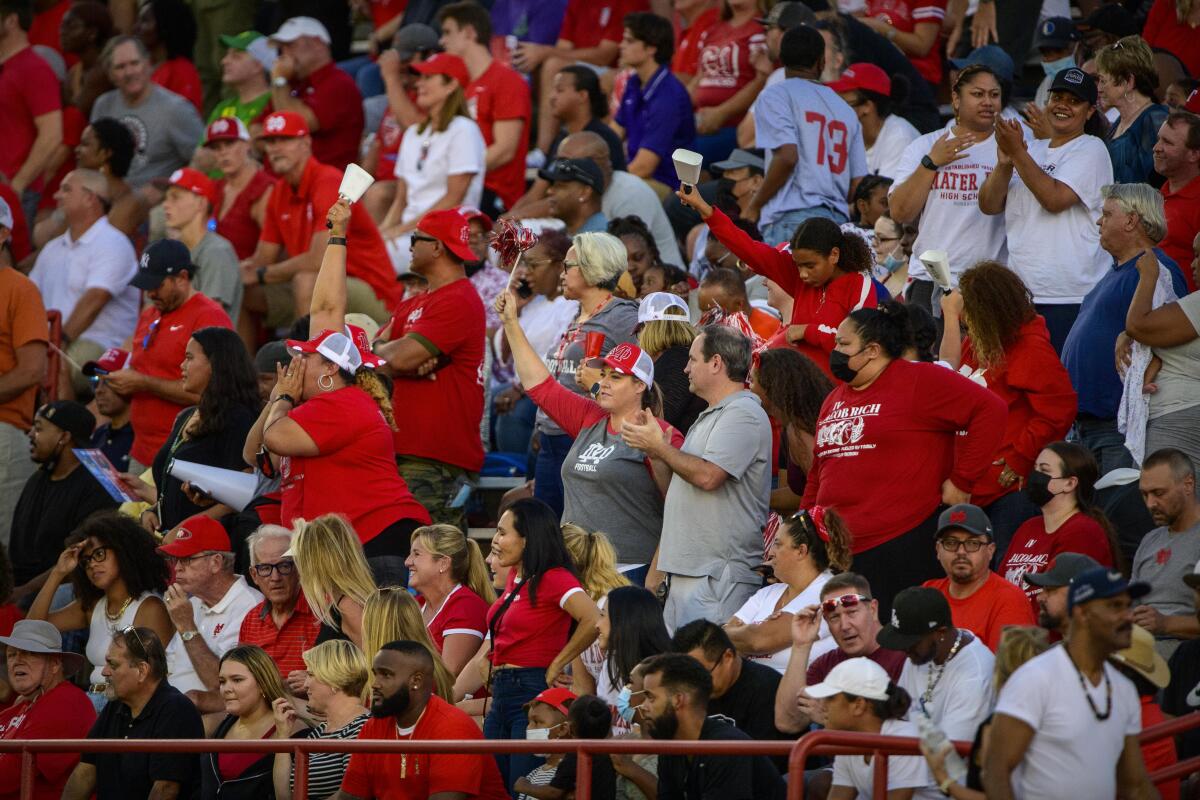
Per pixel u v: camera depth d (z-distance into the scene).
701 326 33.41
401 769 25.03
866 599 23.78
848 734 19.98
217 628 31.62
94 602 33.22
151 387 38.38
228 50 56.84
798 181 40.19
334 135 51.88
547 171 41.03
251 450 32.56
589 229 41.03
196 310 38.97
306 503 31.09
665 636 25.83
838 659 24.12
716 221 31.66
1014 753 18.03
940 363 27.83
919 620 21.62
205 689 30.73
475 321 35.00
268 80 52.97
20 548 37.84
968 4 50.09
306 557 29.23
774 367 29.67
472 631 28.78
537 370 31.52
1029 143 35.28
